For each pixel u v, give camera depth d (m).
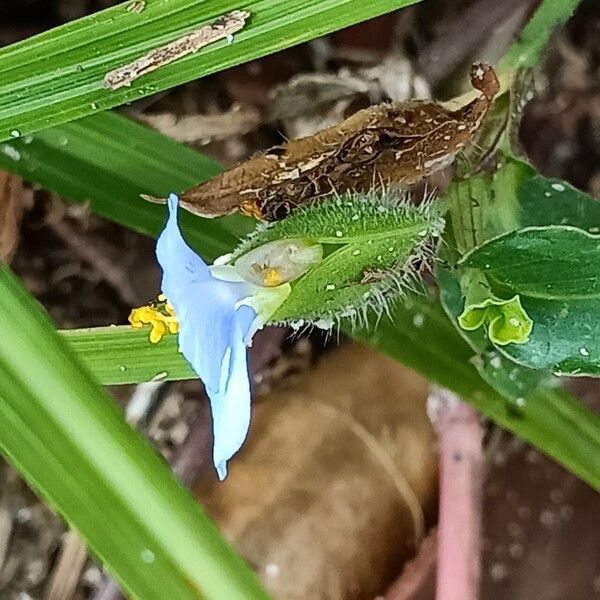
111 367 0.12
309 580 0.15
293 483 0.15
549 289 0.11
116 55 0.10
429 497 0.15
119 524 0.10
